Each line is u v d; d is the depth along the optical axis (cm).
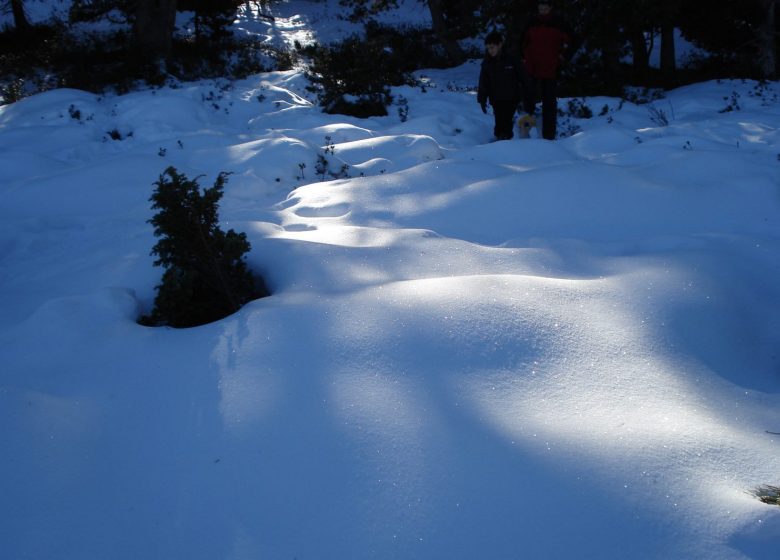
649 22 1517
